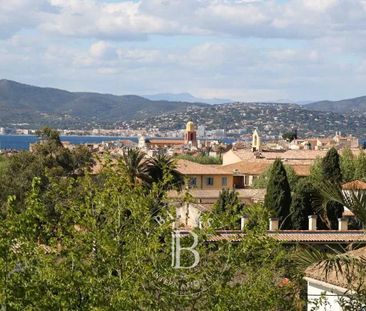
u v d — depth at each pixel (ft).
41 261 59.98
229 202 74.59
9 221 59.36
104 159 80.02
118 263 65.31
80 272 60.80
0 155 341.00
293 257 73.67
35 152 250.98
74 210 71.41
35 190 62.59
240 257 67.87
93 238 67.10
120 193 72.23
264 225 69.51
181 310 65.16
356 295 75.56
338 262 71.82
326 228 223.71
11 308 55.57
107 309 59.26
